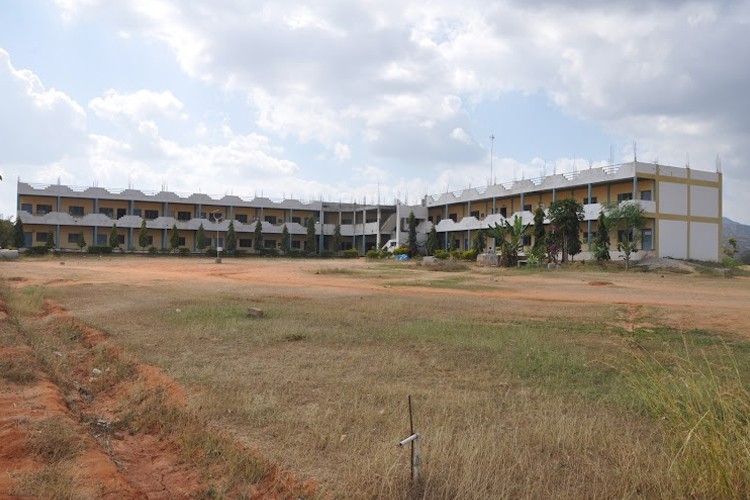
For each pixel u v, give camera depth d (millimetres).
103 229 66938
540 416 6266
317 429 5746
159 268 40094
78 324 12688
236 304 17266
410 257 61031
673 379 6996
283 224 73500
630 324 14266
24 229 63594
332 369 8609
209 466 5125
